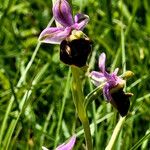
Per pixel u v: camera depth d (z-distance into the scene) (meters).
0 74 0.48
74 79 0.35
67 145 0.34
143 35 0.49
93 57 0.47
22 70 0.48
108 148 0.36
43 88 0.47
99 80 0.36
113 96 0.36
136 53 0.48
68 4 0.35
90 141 0.35
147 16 0.52
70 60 0.34
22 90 0.44
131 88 0.45
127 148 0.42
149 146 0.44
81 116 0.35
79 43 0.34
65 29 0.34
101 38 0.49
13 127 0.40
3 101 0.47
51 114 0.45
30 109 0.44
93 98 0.35
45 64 0.48
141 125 0.45
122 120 0.36
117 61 0.45
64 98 0.42
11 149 0.41
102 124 0.44
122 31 0.46
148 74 0.44
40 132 0.43
